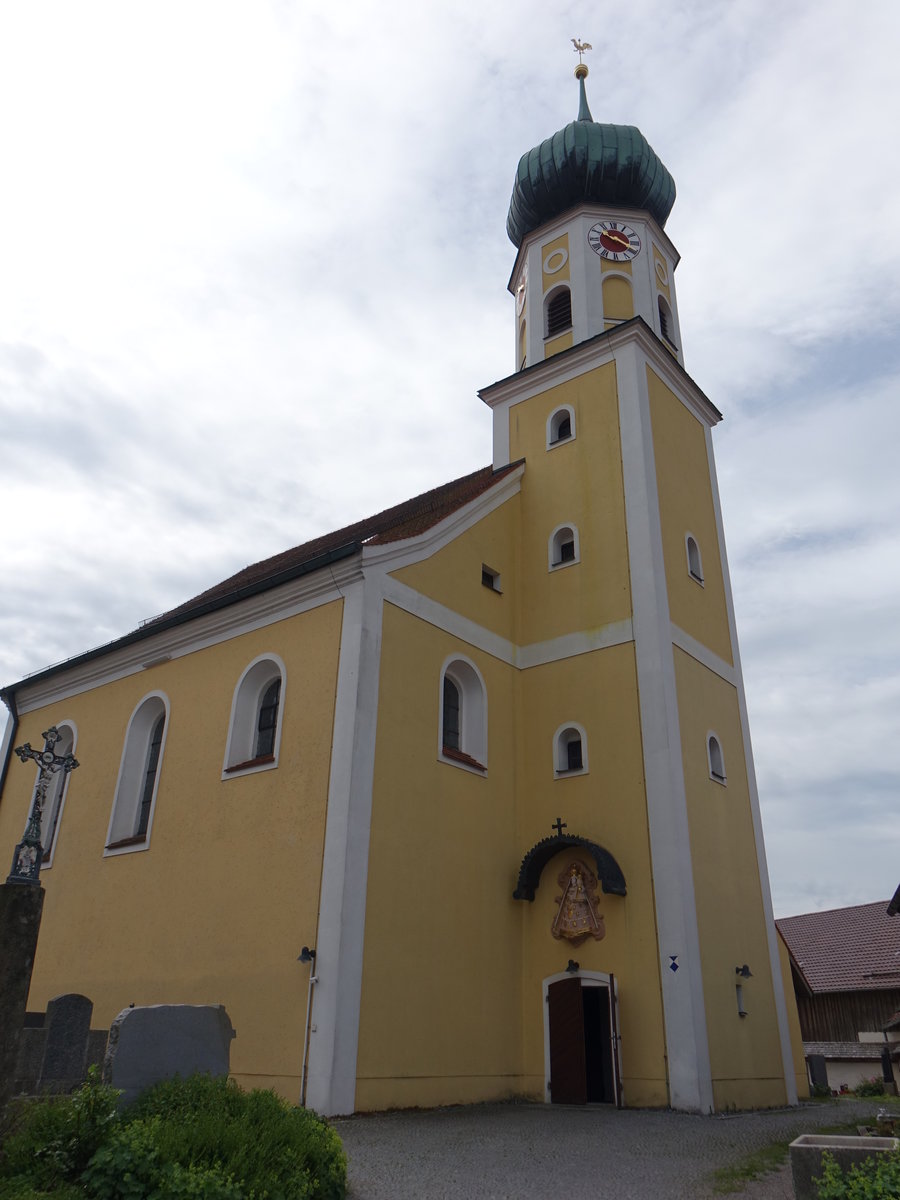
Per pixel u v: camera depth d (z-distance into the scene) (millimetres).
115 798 18078
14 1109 7566
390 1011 13141
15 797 21172
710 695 18109
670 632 17172
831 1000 31094
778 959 17469
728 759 17984
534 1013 15602
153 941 15594
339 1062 12219
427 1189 8031
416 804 14680
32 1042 8078
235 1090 8180
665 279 23688
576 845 15875
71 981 16844
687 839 15391
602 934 15297
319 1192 7039
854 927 34469
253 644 16484
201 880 15242
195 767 16453
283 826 14289
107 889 17094
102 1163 6547
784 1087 16312
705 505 20875
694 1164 9336
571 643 17906
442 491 23969
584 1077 14570
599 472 19094
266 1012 13219
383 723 14477
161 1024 8438
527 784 17344
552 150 23281
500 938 15688
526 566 19328
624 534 18109
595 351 20344
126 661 19453
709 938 15203
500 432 21359
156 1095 7832
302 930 13297
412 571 16094
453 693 17031
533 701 17969
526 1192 8031
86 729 19891
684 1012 14039
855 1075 28156
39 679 21562
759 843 18156
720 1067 14312
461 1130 11305
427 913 14289
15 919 8164
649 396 19672
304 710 14852
